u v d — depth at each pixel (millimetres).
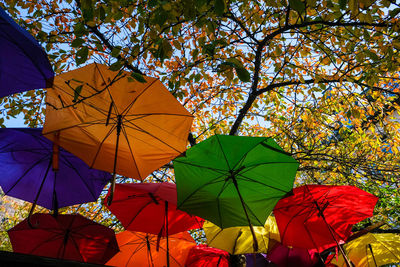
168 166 5918
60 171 3508
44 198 3432
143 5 3195
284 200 3572
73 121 2588
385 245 4297
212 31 3021
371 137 6184
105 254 3922
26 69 2203
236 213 2871
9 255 1465
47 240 3826
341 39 4109
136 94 2781
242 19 4461
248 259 4812
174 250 4547
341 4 2619
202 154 2855
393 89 5273
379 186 6793
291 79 5387
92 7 2730
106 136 2713
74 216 4035
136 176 2680
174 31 3092
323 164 6953
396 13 3064
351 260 4199
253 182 2969
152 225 3625
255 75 5020
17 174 3443
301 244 3400
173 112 2768
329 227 3320
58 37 4586
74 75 2639
